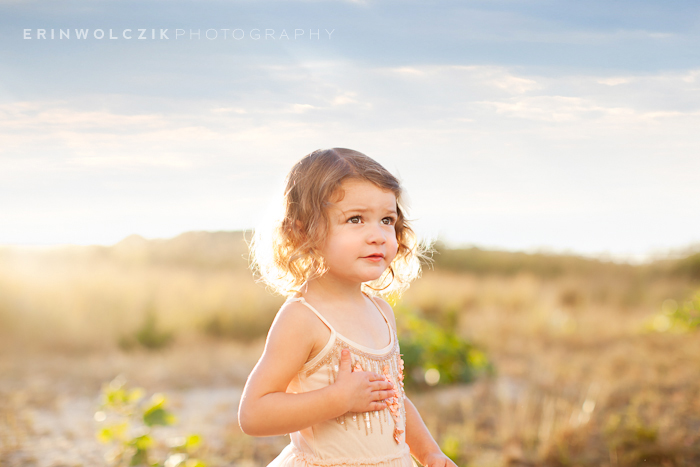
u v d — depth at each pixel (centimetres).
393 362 169
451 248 1664
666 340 757
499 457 411
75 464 414
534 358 711
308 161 164
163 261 1277
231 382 673
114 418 516
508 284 1291
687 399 502
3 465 411
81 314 905
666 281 1320
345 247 153
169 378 679
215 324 976
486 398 546
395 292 205
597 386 547
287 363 149
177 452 382
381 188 158
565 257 1557
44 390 617
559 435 427
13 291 904
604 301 1215
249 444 449
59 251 1083
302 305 156
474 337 854
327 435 153
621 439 417
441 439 446
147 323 898
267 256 174
